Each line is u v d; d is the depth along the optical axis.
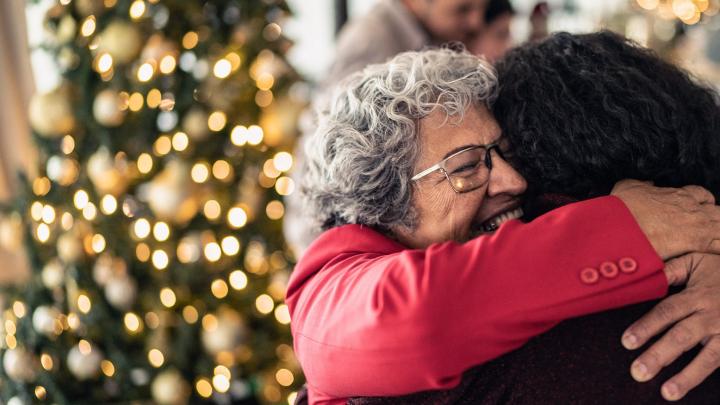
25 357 2.30
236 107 2.24
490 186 1.01
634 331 0.86
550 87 0.97
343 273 0.94
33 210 2.29
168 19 2.17
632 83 0.95
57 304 2.35
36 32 2.77
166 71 2.15
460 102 0.99
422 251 0.88
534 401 0.87
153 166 2.23
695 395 0.87
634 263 0.84
